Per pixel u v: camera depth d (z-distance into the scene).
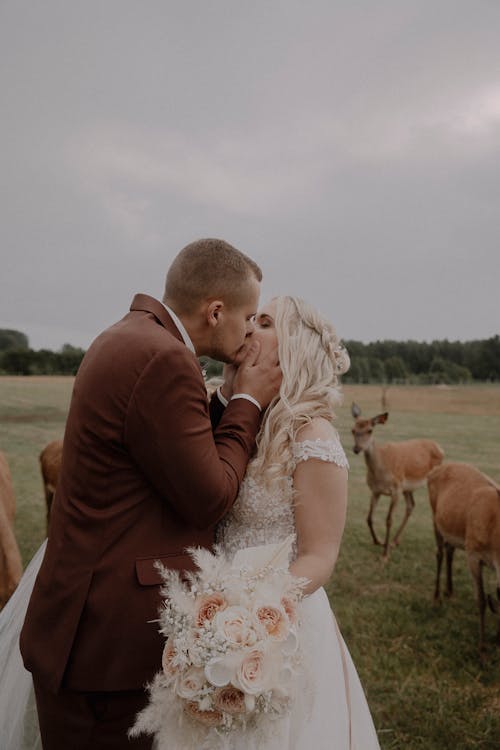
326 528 1.71
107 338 1.62
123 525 1.54
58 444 5.39
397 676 3.52
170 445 1.49
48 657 1.54
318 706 1.67
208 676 1.23
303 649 1.45
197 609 1.33
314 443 1.73
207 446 1.54
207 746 1.42
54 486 5.36
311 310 1.91
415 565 5.50
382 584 5.02
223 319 1.78
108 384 1.53
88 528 1.55
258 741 1.38
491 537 3.87
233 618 1.30
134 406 1.50
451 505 4.39
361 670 3.58
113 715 1.54
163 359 1.51
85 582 1.52
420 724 3.03
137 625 1.51
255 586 1.38
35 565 2.17
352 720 1.90
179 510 1.54
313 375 1.83
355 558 5.64
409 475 5.98
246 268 1.80
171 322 1.71
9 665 2.04
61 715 1.58
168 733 1.32
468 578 5.20
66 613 1.53
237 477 1.61
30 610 1.63
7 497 4.00
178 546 1.59
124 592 1.52
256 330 1.88
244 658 1.25
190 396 1.52
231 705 1.27
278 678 1.30
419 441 6.22
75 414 1.60
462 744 2.86
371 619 4.31
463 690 3.36
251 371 1.80
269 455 1.75
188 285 1.74
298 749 1.60
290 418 1.74
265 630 1.30
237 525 1.83
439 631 4.13
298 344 1.83
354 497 7.43
